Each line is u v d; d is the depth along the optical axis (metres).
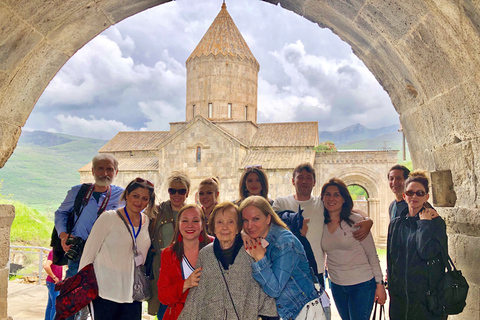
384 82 4.86
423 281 3.43
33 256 13.21
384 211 25.47
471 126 3.46
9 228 4.28
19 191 119.56
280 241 3.17
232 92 29.30
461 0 2.77
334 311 7.01
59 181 142.38
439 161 4.18
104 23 4.48
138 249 3.92
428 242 3.42
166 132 31.94
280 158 25.98
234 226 3.17
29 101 4.38
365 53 4.79
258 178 4.72
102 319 3.60
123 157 29.70
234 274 3.12
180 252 3.40
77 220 4.48
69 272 4.43
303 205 4.42
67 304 3.54
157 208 4.53
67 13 3.87
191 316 3.12
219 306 3.08
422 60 3.74
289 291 3.16
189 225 3.37
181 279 3.31
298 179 4.44
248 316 3.07
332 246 4.21
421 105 4.23
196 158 26.56
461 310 3.33
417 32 3.52
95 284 3.62
